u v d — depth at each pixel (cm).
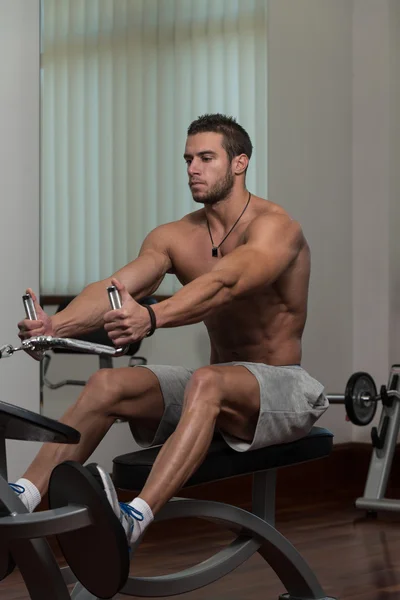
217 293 233
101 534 189
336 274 497
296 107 473
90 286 263
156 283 279
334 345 494
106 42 404
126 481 224
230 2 444
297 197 473
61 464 190
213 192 269
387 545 354
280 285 266
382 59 502
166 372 255
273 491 264
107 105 402
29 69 376
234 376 237
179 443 221
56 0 388
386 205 500
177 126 425
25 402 369
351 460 498
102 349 206
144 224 412
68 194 388
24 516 185
